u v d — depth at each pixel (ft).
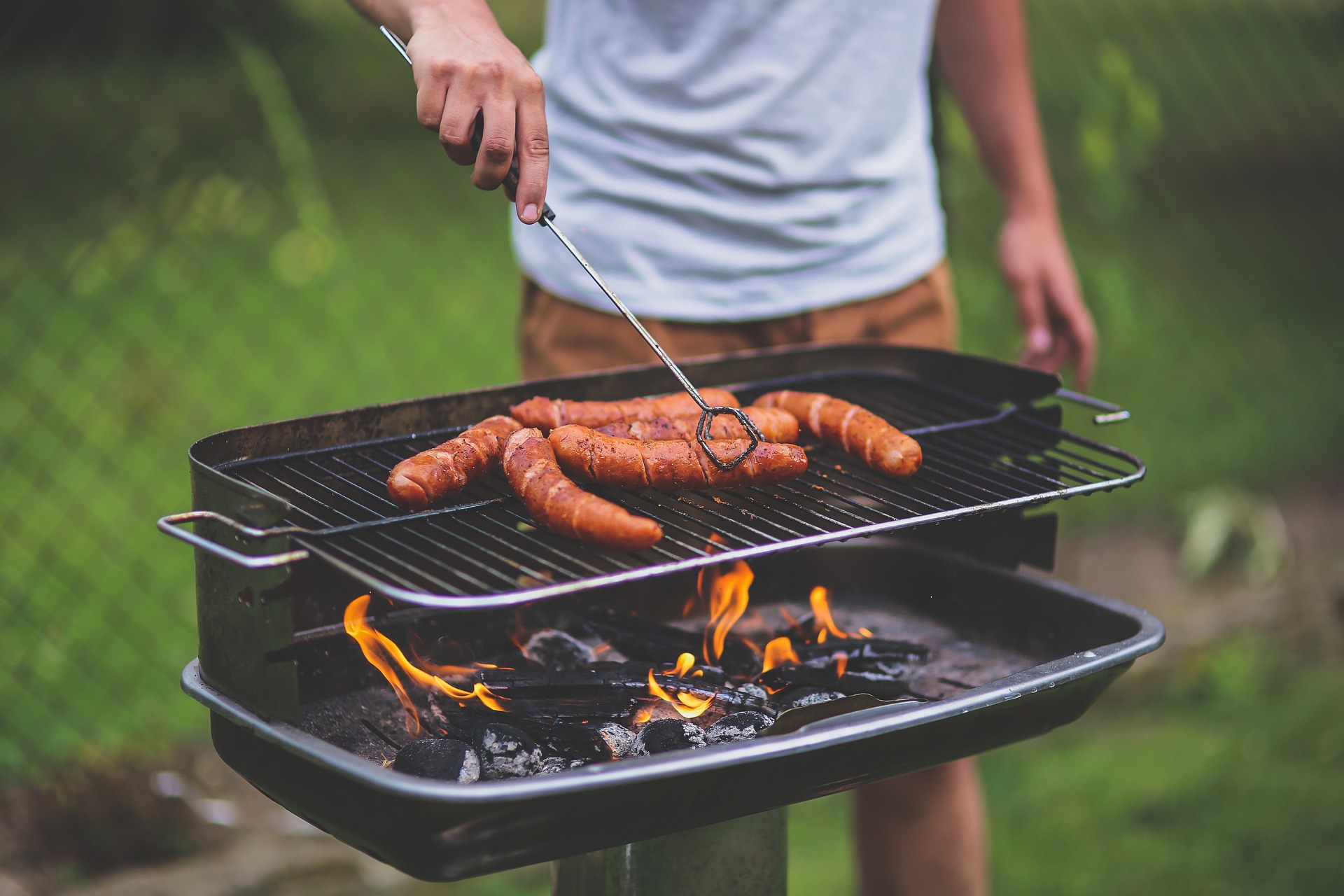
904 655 6.31
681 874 5.60
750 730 5.16
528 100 5.33
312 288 20.33
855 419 5.93
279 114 12.69
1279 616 13.07
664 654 6.16
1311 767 11.13
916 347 7.20
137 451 15.64
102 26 28.73
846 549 7.21
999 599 6.63
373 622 5.93
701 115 7.02
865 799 8.06
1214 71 37.04
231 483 4.58
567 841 4.46
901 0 7.23
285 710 4.61
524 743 5.02
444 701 5.73
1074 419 16.99
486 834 4.26
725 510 6.41
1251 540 13.84
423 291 21.75
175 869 8.87
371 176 28.22
